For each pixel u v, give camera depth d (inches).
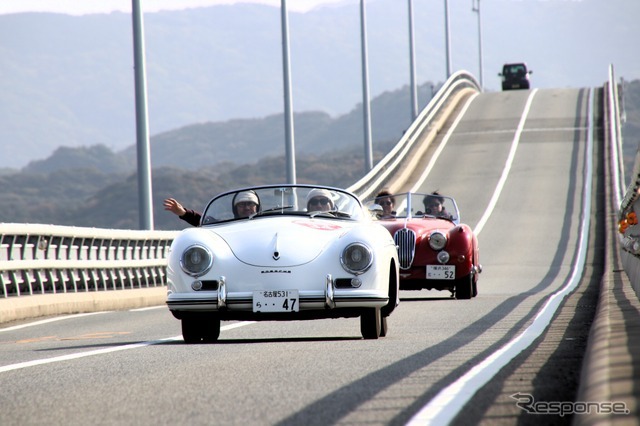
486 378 680.4
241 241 991.0
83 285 1791.3
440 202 1841.8
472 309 1439.5
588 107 7022.6
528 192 4650.6
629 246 1601.9
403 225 1745.8
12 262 1533.0
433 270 1715.1
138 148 2613.2
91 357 845.2
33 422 553.0
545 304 1507.1
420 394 615.5
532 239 3631.9
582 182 4827.8
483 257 3240.7
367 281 971.9
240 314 970.7
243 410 569.6
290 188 1088.2
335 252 976.9
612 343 673.6
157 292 2064.5
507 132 6254.9
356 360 783.1
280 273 962.1
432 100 6550.2
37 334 1259.2
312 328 1152.8
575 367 736.3
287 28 4190.5
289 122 4153.5
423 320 1248.8
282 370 727.7
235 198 1079.0
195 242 979.9
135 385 671.1
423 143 5787.4
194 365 767.7
